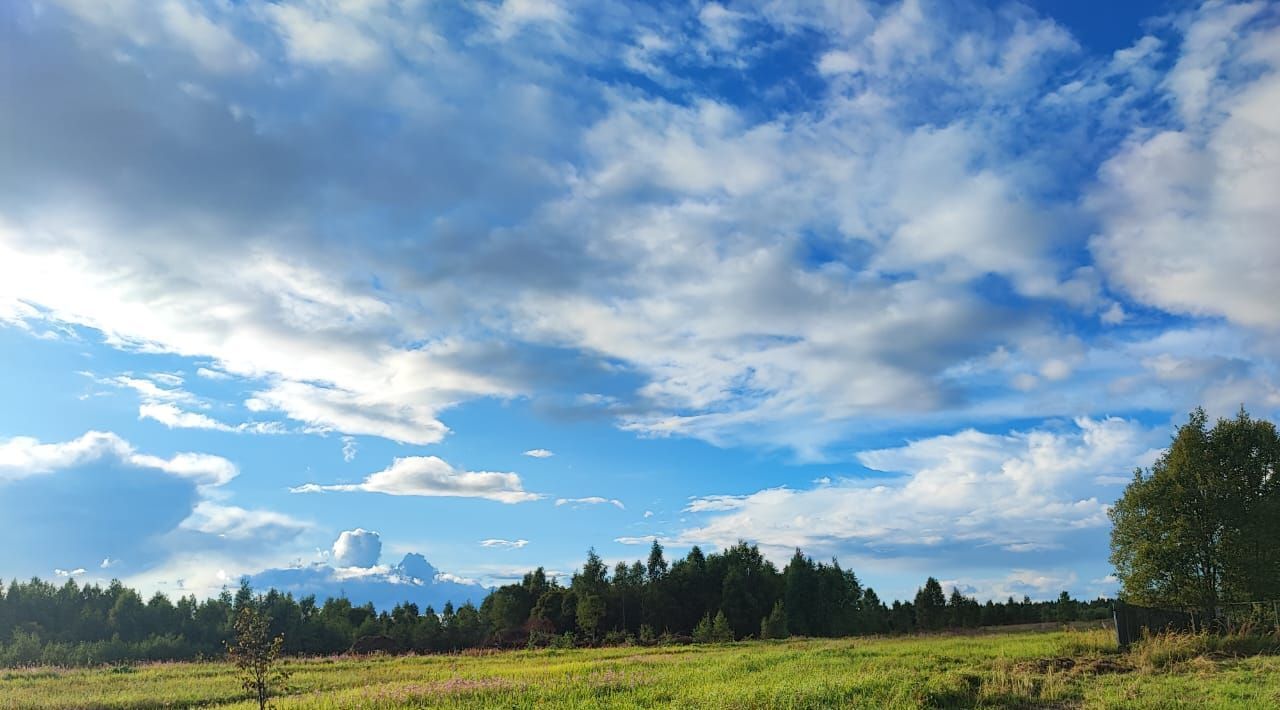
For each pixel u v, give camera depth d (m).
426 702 21.14
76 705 23.33
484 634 83.25
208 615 76.69
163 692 25.95
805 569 89.94
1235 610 33.59
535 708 19.28
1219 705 17.36
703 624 67.62
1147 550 35.69
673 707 18.52
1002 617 95.12
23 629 68.00
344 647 74.94
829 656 31.84
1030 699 19.55
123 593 76.81
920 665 26.14
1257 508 33.75
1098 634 34.16
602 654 44.94
